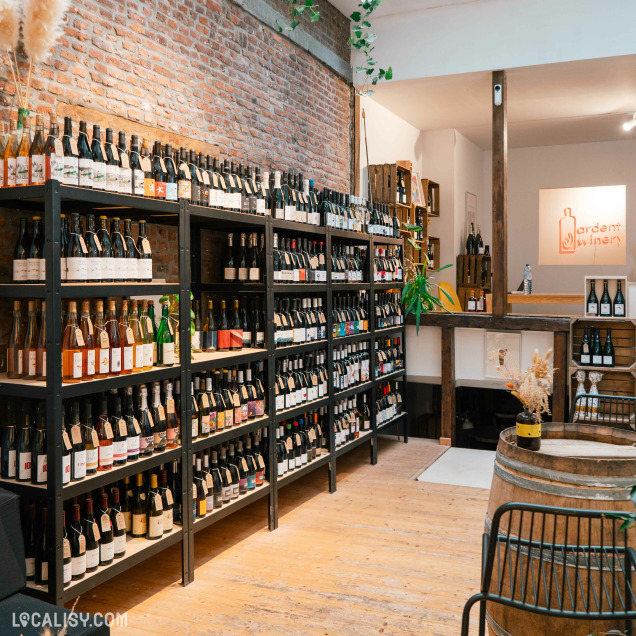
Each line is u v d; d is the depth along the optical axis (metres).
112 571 2.67
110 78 3.48
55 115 3.14
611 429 2.87
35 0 2.67
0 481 2.55
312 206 4.57
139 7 3.69
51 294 2.39
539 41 5.71
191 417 3.20
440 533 3.81
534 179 9.98
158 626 2.71
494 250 5.93
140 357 2.91
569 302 7.23
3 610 2.05
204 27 4.26
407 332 6.36
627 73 6.03
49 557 2.41
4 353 2.89
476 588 3.08
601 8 5.51
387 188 6.76
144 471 3.13
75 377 2.56
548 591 2.02
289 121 5.32
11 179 2.61
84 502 2.68
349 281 5.05
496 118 5.95
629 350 5.45
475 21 5.94
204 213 3.30
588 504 2.22
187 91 4.09
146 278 3.02
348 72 6.37
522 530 2.32
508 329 5.84
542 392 2.65
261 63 4.91
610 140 9.48
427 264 7.91
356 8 6.13
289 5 5.31
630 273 9.50
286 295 4.67
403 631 2.67
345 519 4.06
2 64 2.87
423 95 6.82
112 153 2.87
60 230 2.63
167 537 3.00
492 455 5.70
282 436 4.14
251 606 2.90
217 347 3.79
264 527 3.93
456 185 8.73
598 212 9.65
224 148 4.46
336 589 3.07
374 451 5.42
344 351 4.96
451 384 6.09
